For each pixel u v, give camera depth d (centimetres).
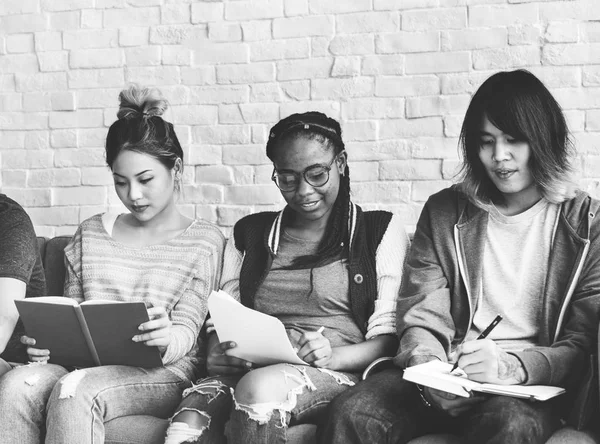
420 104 260
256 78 273
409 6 260
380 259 214
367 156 264
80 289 227
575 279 191
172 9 280
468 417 174
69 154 290
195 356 221
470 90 255
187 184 280
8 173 296
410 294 206
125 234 230
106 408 197
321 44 268
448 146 257
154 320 197
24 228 222
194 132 279
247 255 221
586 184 247
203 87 278
